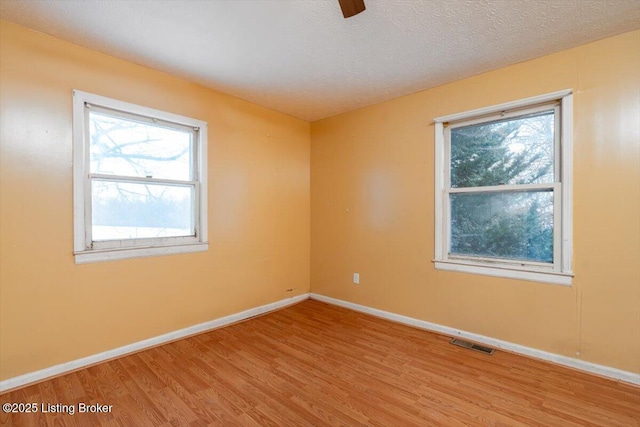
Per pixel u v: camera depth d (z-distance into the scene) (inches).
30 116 78.8
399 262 123.8
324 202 152.0
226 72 102.7
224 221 121.0
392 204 126.0
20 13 72.2
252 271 131.4
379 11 71.1
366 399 72.6
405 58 93.3
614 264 81.4
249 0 67.6
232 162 123.9
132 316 96.3
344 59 94.0
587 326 84.8
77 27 77.9
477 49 87.8
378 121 130.6
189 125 110.5
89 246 89.3
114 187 94.7
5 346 75.4
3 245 75.3
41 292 80.4
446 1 67.5
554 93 88.5
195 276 112.0
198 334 110.7
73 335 85.4
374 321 124.4
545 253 94.0
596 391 75.4
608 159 82.0
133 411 67.6
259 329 115.9
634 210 78.9
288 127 147.4
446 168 113.0
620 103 80.5
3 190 75.3
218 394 74.1
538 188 93.8
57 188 82.9
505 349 98.0
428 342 104.0
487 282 102.0
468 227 109.1
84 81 87.1
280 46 86.7
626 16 72.6
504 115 99.9
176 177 109.0
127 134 97.3
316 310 138.6
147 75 99.5
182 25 76.9
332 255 148.2
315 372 84.5
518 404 70.6
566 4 68.3
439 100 112.7
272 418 65.9
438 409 68.9
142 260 98.9
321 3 68.5
